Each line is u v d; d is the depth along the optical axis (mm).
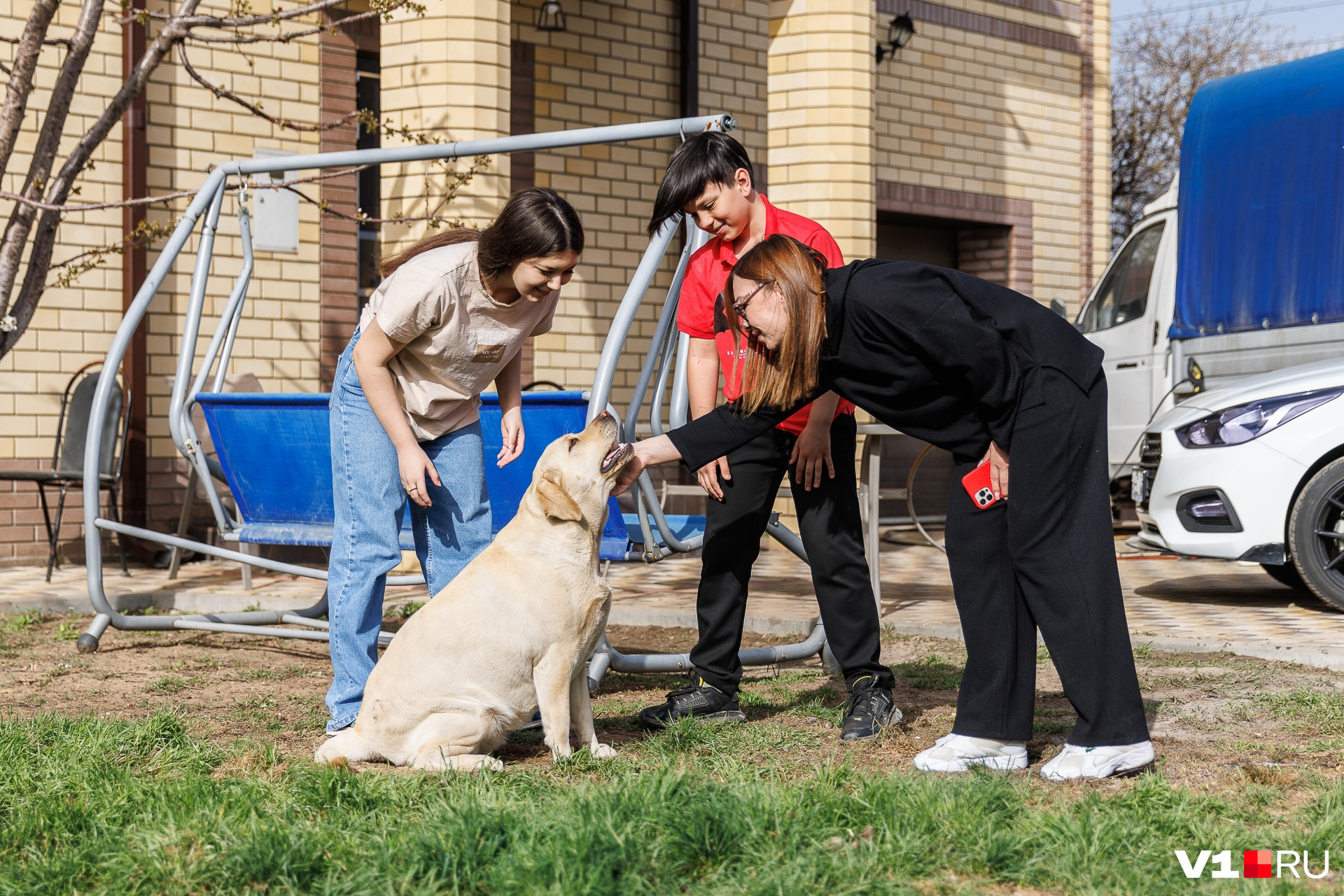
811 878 2295
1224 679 4516
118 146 8227
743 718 3955
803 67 9930
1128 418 9984
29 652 5359
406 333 3418
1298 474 6199
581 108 9977
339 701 3635
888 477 11891
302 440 4793
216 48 8562
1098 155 14141
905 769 3268
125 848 2516
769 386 3236
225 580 7488
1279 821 2734
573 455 3277
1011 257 13336
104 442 7613
